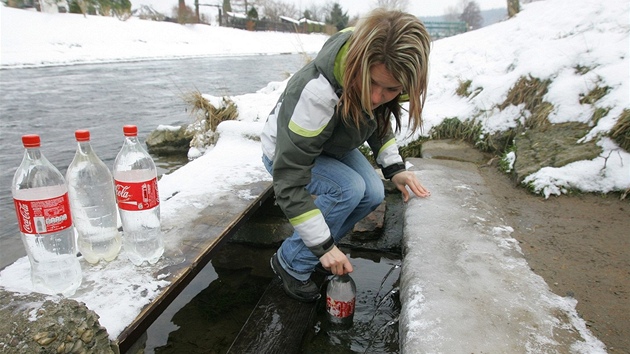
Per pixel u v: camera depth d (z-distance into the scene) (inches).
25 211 54.9
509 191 102.6
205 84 370.3
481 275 65.6
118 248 68.5
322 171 77.0
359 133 72.8
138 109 269.3
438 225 80.7
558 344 52.1
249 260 102.2
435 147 137.6
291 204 66.7
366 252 104.5
